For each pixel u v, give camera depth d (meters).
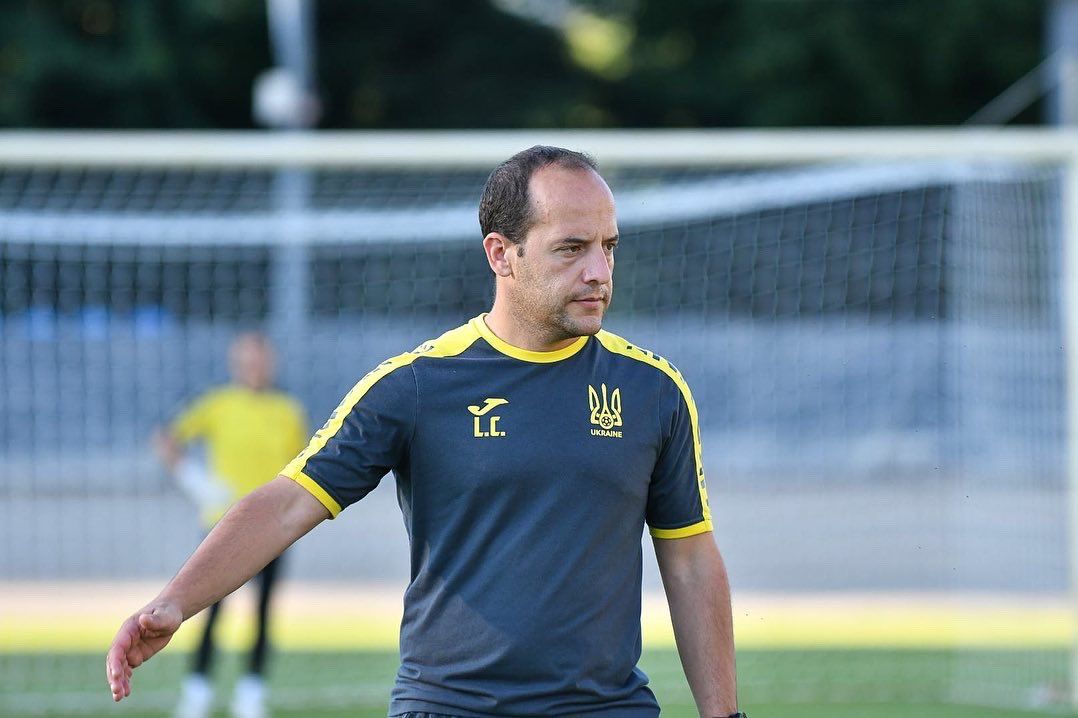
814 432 59.22
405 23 92.88
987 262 31.52
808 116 86.38
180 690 28.08
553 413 10.32
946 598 37.97
